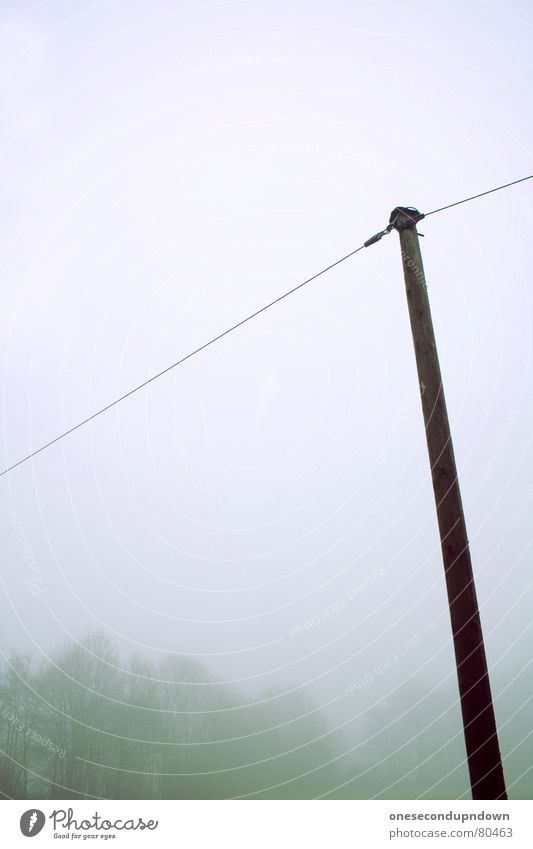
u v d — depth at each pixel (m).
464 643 4.16
